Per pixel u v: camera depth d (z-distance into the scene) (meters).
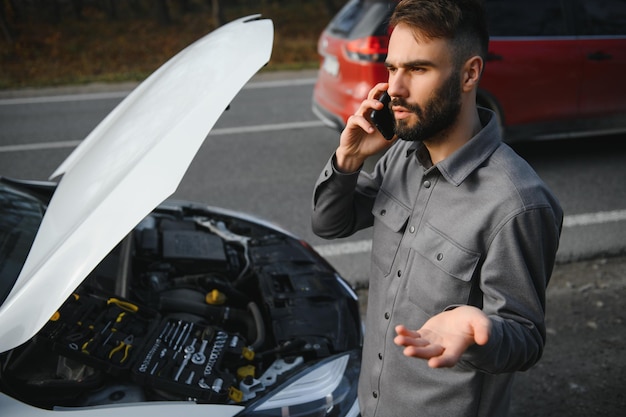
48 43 13.36
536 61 4.85
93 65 11.59
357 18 4.95
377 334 1.46
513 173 1.26
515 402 2.67
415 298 1.36
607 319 3.23
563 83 4.96
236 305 2.29
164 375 1.68
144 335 1.84
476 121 1.31
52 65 11.59
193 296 2.22
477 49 1.21
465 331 1.08
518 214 1.23
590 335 3.11
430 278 1.33
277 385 1.78
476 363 1.16
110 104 8.12
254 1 19.39
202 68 1.85
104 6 17.28
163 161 1.48
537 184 1.26
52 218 1.77
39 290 1.46
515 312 1.24
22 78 10.29
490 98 4.87
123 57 12.33
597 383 2.78
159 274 2.31
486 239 1.27
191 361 1.75
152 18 16.84
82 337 1.73
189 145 1.50
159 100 1.87
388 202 1.46
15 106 8.05
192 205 2.95
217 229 2.73
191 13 17.73
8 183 2.55
